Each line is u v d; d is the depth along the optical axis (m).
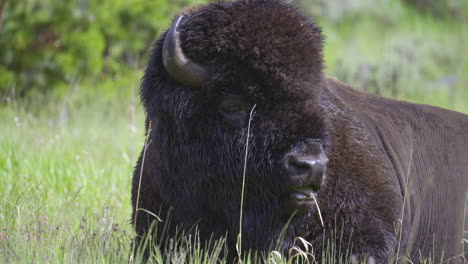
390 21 80.38
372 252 15.92
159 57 16.70
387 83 47.59
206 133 16.23
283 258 16.00
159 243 16.98
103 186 23.67
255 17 15.70
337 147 16.30
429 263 18.19
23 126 29.17
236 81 15.66
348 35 73.56
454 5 89.56
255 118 15.66
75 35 49.16
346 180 16.14
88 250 15.87
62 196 22.17
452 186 19.09
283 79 15.29
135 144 29.59
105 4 50.84
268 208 16.08
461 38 81.19
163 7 51.81
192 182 16.64
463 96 56.25
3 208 19.12
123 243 17.69
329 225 16.05
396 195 16.89
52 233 17.34
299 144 15.25
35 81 48.22
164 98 16.44
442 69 66.94
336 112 16.94
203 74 15.94
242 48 15.47
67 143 28.53
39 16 49.06
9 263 14.88
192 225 16.94
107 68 50.34
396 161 18.30
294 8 16.62
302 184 15.09
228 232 16.83
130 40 50.91
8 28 48.69
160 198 17.27
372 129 18.36
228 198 16.41
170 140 16.69
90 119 35.84
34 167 24.23
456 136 19.69
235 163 16.00
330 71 53.59
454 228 18.84
